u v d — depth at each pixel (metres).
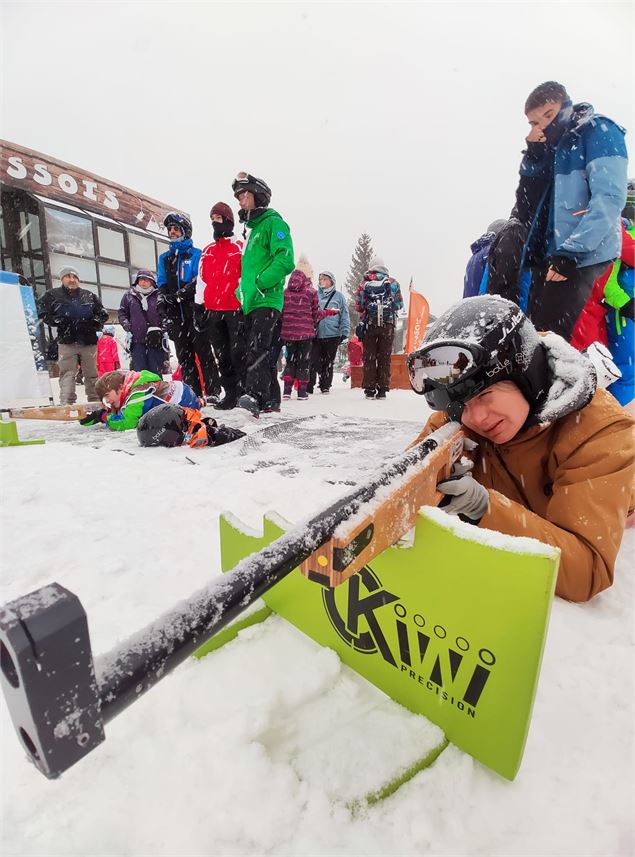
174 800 0.67
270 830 0.63
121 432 4.10
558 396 1.05
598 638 1.02
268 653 0.97
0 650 0.38
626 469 1.02
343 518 0.65
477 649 0.73
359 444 3.25
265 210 3.98
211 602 0.49
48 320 6.19
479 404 1.04
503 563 0.68
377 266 6.58
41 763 0.39
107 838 0.62
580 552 0.99
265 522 1.01
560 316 2.53
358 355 9.98
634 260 2.66
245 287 4.21
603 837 0.63
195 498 2.07
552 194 2.67
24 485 2.30
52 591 0.40
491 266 2.85
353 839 0.63
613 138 2.33
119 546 1.58
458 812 0.67
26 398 5.37
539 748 0.77
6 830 0.63
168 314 5.19
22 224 11.21
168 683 0.88
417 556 0.78
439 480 0.92
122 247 12.99
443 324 1.07
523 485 1.25
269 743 0.77
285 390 7.18
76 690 0.39
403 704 0.86
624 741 0.78
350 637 0.93
